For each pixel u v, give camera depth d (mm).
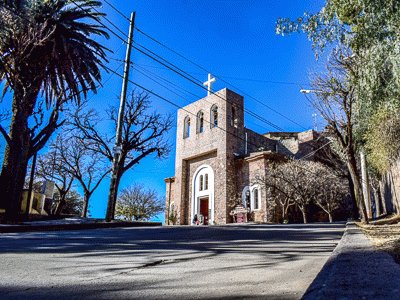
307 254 4574
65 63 16672
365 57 6969
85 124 22281
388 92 7395
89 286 2617
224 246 5707
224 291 2414
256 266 3576
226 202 30344
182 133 37625
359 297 1224
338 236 7469
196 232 9172
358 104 9398
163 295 2312
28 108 15000
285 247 5488
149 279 2889
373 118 11930
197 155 34938
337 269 1880
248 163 31172
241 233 8734
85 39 17484
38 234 8406
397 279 1514
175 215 34594
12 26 14414
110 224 13344
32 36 15016
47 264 3719
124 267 3541
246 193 30531
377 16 5984
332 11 6473
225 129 32469
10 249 5094
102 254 4621
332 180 29781
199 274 3117
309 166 30141
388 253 2721
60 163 29469
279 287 2525
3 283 2736
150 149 21969
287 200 29297
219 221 30453
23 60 15250
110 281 2811
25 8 15047
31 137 15008
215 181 32250
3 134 14516
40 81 15922
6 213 13508
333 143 16094
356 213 17359
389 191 17250
